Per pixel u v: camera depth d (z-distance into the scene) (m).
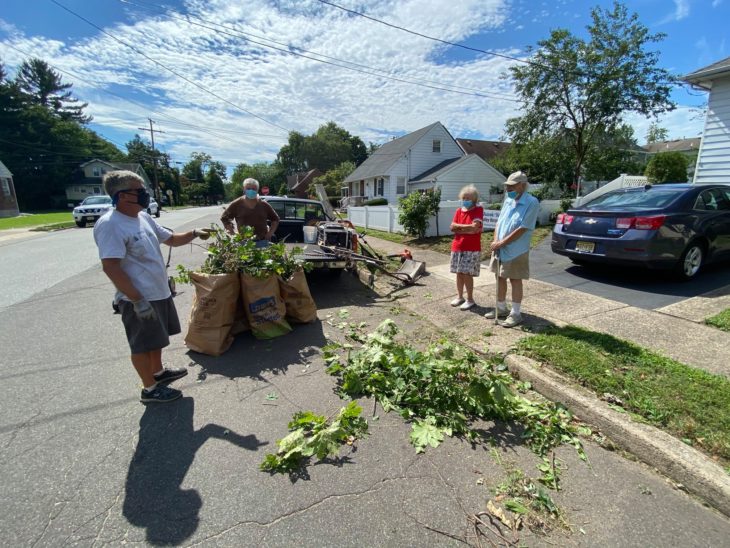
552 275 6.11
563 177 22.16
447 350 3.21
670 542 1.77
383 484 2.12
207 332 3.79
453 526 1.85
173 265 8.42
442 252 9.10
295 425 2.56
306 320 4.62
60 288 6.48
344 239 6.74
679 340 3.56
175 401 2.96
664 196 5.36
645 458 2.31
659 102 17.20
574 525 1.86
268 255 4.26
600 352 3.35
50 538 1.77
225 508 1.95
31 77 57.75
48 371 3.47
